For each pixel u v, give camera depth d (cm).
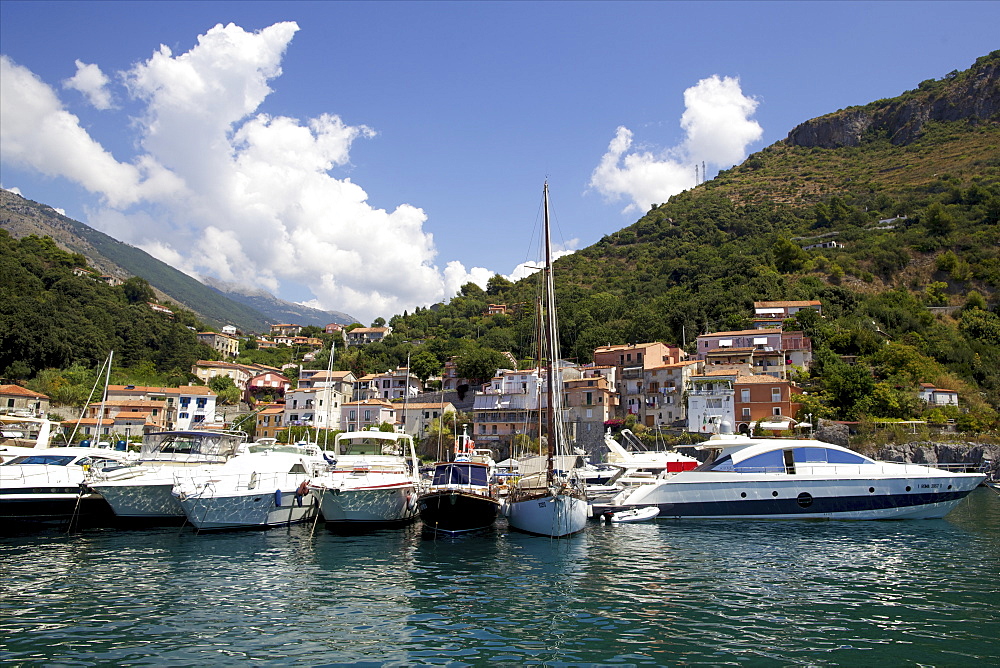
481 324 16800
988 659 1497
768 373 8850
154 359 12875
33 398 8425
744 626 1741
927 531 3319
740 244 18162
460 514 3059
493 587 2153
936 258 13925
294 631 1686
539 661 1494
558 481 3231
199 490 3028
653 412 8812
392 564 2503
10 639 1593
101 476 3250
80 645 1559
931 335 10825
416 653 1539
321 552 2728
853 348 9594
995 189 16238
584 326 12688
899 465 3725
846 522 3581
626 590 2119
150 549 2730
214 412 10019
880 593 2084
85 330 11425
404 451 3772
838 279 13588
